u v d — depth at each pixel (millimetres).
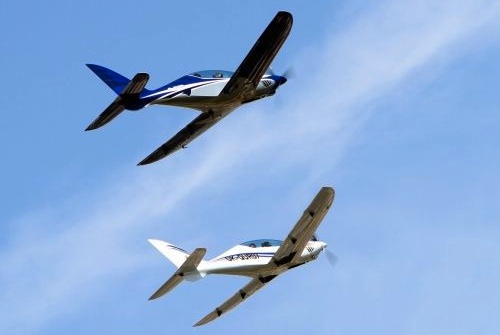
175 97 123625
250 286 139250
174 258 139750
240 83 125062
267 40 120000
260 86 132875
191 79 125500
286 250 132875
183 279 128000
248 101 129750
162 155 136000
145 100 121312
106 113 119875
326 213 128625
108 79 125688
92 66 125875
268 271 135250
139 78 117188
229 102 127938
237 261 132250
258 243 134250
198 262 126000
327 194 125688
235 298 141625
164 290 128125
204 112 130375
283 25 118812
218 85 127000
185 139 135625
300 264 141375
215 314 143500
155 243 140375
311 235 131750
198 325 143000
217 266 130875
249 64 122625
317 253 143000
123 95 118938
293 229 129750
